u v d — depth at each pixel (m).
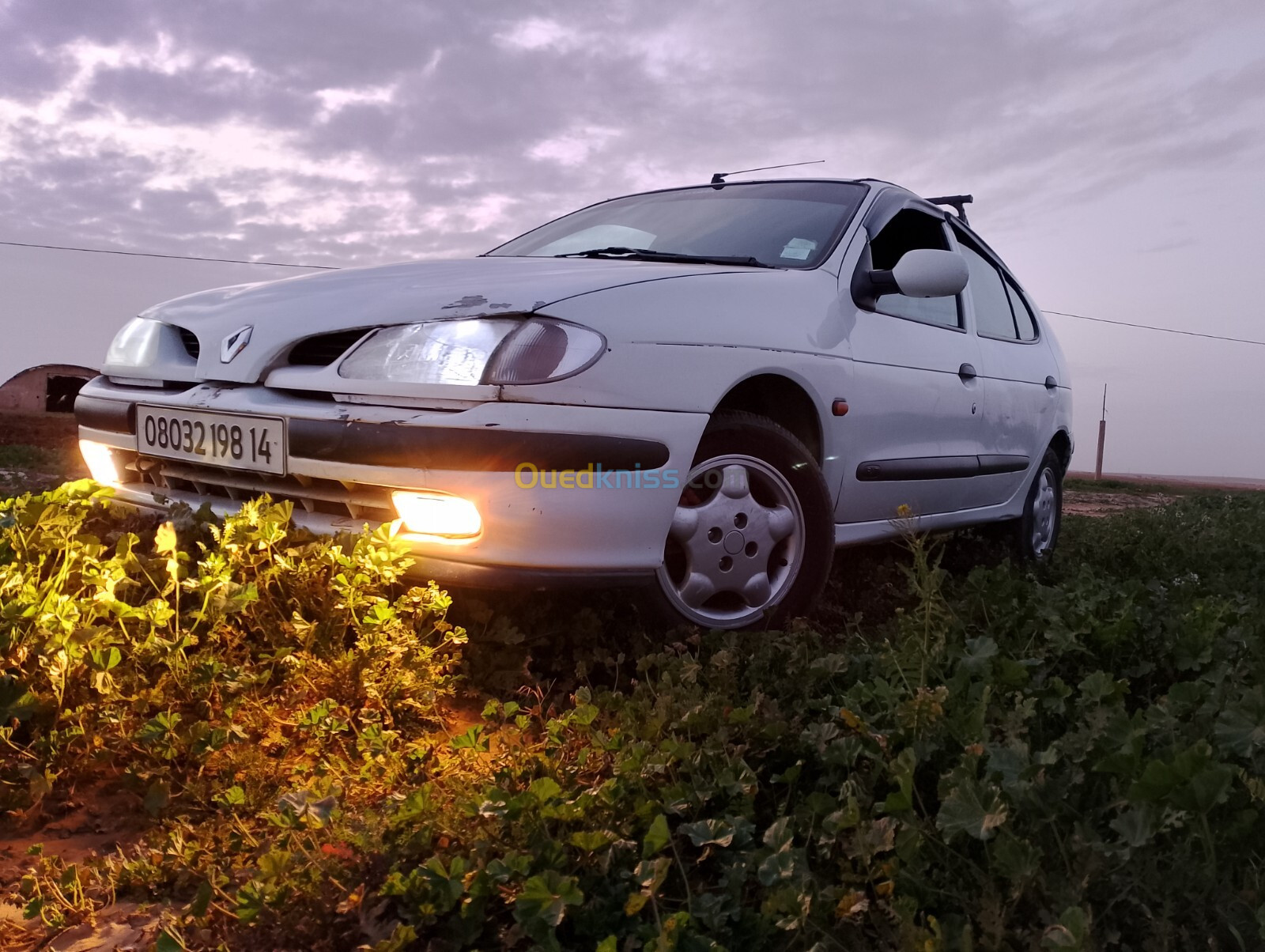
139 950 1.56
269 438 2.73
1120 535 5.77
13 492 5.66
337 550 2.44
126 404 3.20
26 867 1.78
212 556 2.47
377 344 2.61
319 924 1.55
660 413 2.62
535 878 1.47
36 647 2.17
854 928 1.52
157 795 1.95
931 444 3.94
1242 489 18.83
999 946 1.41
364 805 1.98
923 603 2.42
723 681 2.38
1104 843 1.57
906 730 1.96
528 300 2.53
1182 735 1.93
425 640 2.58
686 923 1.45
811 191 3.97
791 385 3.16
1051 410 5.22
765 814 1.91
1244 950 1.38
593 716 2.12
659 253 3.43
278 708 2.31
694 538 2.84
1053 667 2.59
